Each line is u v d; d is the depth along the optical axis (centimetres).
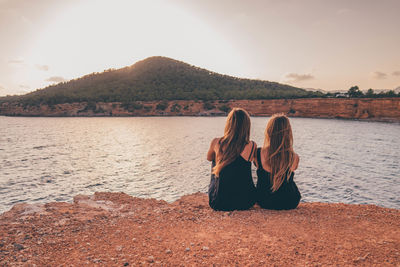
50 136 6612
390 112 11425
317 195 1961
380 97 13050
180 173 2717
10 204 1792
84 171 2820
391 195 1977
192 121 12412
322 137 5984
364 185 2228
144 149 4434
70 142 5456
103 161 3406
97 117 17362
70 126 9906
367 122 10894
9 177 2533
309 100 14425
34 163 3272
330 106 13488
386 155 3766
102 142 5434
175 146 4766
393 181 2364
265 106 16012
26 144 5131
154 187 2212
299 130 7619
